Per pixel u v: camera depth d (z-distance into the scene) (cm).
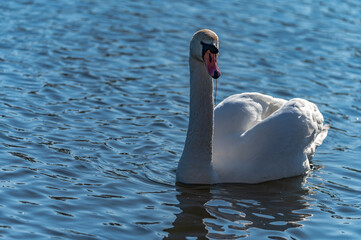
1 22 2183
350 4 2708
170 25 2295
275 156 1236
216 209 1095
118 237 970
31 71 1773
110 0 2578
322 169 1312
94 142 1348
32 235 958
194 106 1179
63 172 1198
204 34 1129
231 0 2694
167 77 1819
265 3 2670
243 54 2062
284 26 2367
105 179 1184
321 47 2169
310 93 1764
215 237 985
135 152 1320
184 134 1436
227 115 1282
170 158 1308
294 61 2025
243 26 2342
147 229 1001
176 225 1021
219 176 1215
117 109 1553
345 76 1916
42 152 1277
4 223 989
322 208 1121
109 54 1972
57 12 2353
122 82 1750
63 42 2042
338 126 1554
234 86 1783
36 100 1563
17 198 1079
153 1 2614
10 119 1430
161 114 1544
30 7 2389
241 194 1170
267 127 1242
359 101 1723
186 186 1186
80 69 1823
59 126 1418
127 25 2264
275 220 1062
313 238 998
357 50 2158
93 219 1024
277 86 1803
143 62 1928
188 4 2594
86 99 1599
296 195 1177
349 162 1349
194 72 1164
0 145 1291
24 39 2036
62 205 1066
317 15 2528
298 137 1261
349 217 1083
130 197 1118
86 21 2273
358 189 1212
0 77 1705
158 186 1177
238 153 1232
